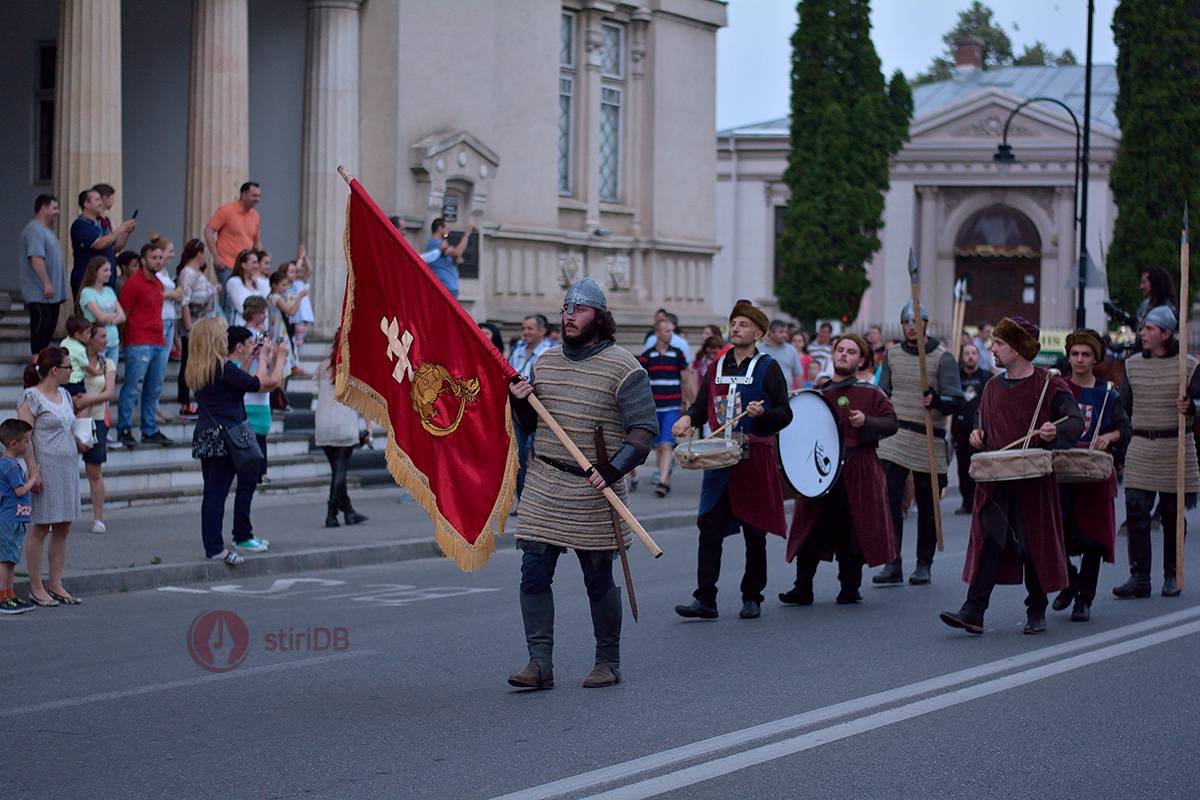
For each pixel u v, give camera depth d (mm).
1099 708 7957
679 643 9688
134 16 22094
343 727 7367
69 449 11086
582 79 25766
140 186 22109
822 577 12953
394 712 7688
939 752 7027
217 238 18406
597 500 7988
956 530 16609
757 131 48875
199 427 12727
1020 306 48156
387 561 14000
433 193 21734
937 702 8031
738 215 48469
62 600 11242
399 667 8852
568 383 7984
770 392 10352
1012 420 10008
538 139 24312
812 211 35812
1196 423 11867
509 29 23688
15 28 21969
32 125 21906
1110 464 10477
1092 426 11406
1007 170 46500
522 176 24031
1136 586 11812
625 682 8461
